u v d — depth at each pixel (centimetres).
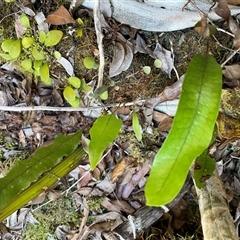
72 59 30
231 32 29
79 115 34
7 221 37
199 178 30
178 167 21
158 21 29
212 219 29
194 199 37
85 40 29
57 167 32
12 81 34
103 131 27
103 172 36
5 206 28
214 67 24
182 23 29
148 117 33
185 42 31
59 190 36
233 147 34
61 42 29
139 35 30
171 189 21
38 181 31
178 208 37
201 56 24
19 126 35
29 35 29
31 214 37
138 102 32
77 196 36
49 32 28
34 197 31
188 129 22
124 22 29
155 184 21
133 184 36
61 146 31
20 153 36
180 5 28
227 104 30
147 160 35
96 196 36
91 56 30
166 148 21
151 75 31
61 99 33
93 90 31
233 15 29
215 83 23
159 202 21
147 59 31
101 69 29
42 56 30
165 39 31
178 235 36
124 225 35
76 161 33
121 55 30
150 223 35
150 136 34
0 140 36
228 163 36
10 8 29
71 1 29
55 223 37
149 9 28
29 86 33
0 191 28
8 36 30
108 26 29
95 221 36
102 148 27
